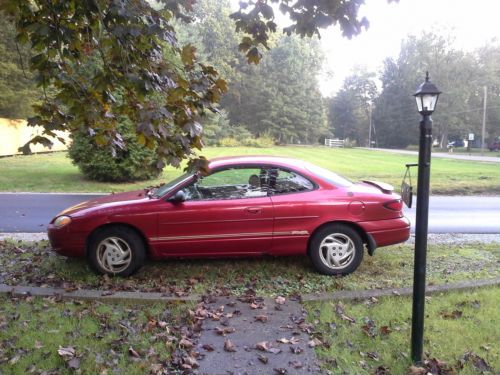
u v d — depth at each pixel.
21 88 29.89
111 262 5.54
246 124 60.88
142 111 3.04
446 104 68.25
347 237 5.67
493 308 4.55
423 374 3.32
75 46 3.55
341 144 69.38
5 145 24.67
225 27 58.91
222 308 4.57
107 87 3.30
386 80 83.56
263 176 5.73
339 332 4.04
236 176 5.69
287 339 3.91
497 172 20.86
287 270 5.88
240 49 4.28
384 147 83.25
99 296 4.74
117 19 3.00
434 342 3.85
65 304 4.59
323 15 3.77
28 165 20.77
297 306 4.66
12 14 3.48
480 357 3.57
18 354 3.54
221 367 3.45
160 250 5.52
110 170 15.25
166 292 5.03
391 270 5.96
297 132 61.91
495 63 67.56
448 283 5.21
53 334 3.90
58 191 14.15
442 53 70.25
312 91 64.81
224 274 5.73
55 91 4.28
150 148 3.26
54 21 3.32
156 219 5.46
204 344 3.81
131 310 4.49
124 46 3.12
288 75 60.09
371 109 87.56
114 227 5.52
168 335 3.93
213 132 48.28
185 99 3.36
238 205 5.53
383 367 3.44
